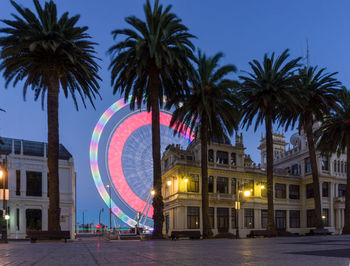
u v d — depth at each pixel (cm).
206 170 4350
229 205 6438
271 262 872
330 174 7444
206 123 4434
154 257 1083
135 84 4134
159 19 3753
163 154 7581
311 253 1155
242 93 4838
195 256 1098
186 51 3797
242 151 6906
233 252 1263
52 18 3584
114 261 966
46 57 3562
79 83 3962
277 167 8681
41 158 6297
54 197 3353
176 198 6075
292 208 7325
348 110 5334
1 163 5175
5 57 3394
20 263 957
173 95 4200
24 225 5894
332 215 7275
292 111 5016
